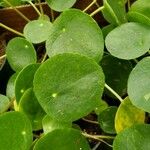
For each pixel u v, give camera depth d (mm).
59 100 374
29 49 477
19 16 576
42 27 488
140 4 454
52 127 393
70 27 416
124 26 419
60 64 369
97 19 561
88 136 430
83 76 373
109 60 452
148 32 408
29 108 412
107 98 481
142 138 361
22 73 410
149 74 369
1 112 448
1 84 541
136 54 395
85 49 406
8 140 374
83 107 372
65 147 378
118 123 388
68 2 487
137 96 360
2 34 592
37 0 586
